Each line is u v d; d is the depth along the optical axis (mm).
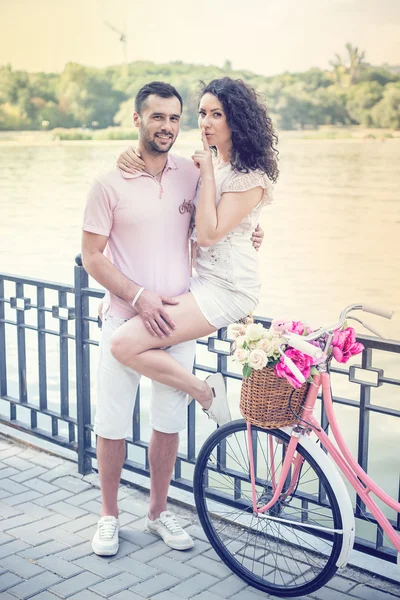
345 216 24859
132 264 2965
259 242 3027
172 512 3477
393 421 6668
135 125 2916
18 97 38906
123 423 3105
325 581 2691
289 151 33844
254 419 2721
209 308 2918
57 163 35500
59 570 2982
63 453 4082
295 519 3180
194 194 3023
